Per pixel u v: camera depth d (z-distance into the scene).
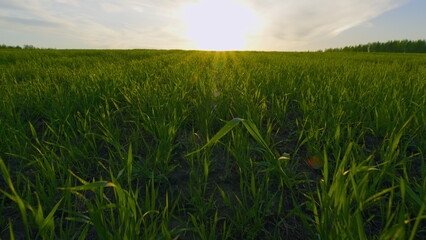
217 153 2.24
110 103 3.39
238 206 1.59
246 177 1.72
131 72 5.56
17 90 3.54
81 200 1.63
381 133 2.47
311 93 3.50
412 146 2.25
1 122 2.37
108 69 6.16
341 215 1.07
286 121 3.03
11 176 1.89
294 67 7.19
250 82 4.70
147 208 1.35
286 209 1.58
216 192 1.74
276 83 4.35
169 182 1.84
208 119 2.57
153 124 2.47
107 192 1.74
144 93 3.23
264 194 1.69
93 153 2.21
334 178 1.36
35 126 2.80
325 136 2.31
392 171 1.68
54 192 1.64
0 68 7.03
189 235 1.38
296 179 1.85
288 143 2.47
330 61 10.20
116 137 2.38
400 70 6.66
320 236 1.17
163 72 5.92
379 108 2.68
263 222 1.46
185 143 2.40
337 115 2.50
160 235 1.31
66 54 14.34
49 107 3.07
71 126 2.38
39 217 1.11
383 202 1.55
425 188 1.30
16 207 1.55
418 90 3.19
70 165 2.00
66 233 1.19
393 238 0.85
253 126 1.24
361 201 1.19
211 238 1.24
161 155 1.99
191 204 1.59
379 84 3.72
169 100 2.94
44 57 11.59
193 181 1.85
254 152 2.24
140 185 1.81
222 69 8.05
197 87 3.87
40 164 1.64
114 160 2.13
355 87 3.84
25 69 6.64
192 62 10.05
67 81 4.41
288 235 1.39
